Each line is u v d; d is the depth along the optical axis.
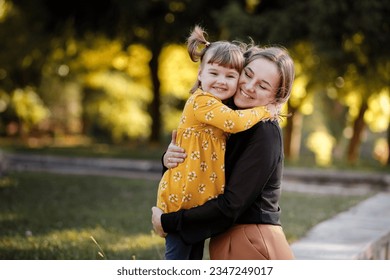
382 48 20.75
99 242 7.66
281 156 3.53
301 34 21.36
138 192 13.12
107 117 40.62
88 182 14.63
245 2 23.58
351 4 19.50
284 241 3.56
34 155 22.55
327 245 7.49
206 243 8.08
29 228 8.37
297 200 12.52
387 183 17.70
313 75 21.83
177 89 33.69
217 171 3.55
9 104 40.19
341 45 20.47
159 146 29.44
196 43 3.80
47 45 26.67
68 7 25.69
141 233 8.45
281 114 3.67
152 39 27.78
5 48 27.33
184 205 3.57
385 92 23.28
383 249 8.47
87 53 29.22
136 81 33.22
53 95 40.62
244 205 3.40
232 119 3.43
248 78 3.60
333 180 18.12
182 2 25.11
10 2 26.28
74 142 41.03
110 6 25.73
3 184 13.04
